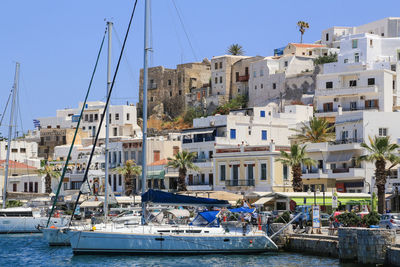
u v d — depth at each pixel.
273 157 93.62
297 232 62.47
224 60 185.12
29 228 88.56
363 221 59.53
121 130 179.75
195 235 58.97
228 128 111.38
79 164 134.00
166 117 194.38
